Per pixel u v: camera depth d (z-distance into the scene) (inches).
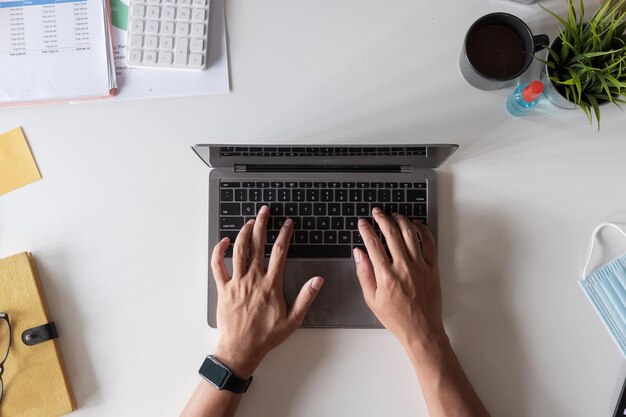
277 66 29.9
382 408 28.5
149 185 29.7
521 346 28.8
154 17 29.0
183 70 29.6
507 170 29.4
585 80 26.5
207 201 29.7
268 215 28.6
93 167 29.7
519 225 29.4
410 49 29.7
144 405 28.6
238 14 29.9
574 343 28.8
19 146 29.7
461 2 29.8
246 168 29.0
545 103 29.4
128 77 29.6
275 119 29.8
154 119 29.8
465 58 28.3
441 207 29.4
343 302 28.7
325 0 29.9
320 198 28.9
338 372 28.7
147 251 29.4
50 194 29.6
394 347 28.8
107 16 29.5
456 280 29.2
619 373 28.5
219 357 27.6
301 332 29.0
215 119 29.8
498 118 29.6
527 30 27.4
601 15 25.2
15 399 27.9
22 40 29.4
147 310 29.2
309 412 28.5
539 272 29.2
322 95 30.0
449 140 29.6
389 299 27.4
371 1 29.9
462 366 28.8
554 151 29.4
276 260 27.9
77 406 28.7
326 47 29.9
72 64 29.5
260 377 28.7
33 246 29.4
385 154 27.3
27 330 28.1
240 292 27.9
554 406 28.5
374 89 29.9
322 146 25.8
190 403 27.5
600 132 29.4
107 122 29.8
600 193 29.3
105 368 28.8
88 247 29.4
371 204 29.0
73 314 29.1
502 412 28.5
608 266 28.9
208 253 29.1
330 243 28.9
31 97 29.5
